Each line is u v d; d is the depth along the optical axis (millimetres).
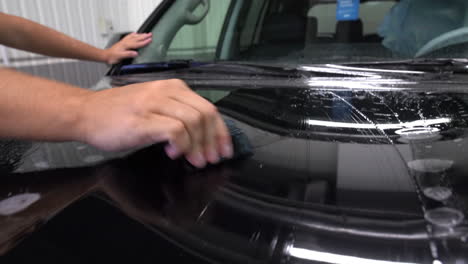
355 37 862
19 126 353
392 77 627
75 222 281
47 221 281
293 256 240
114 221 283
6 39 894
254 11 931
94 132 356
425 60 645
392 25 800
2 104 343
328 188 322
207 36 912
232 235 264
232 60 830
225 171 366
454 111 479
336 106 527
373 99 547
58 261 238
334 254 239
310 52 812
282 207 297
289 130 458
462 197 292
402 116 474
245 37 921
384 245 244
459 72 609
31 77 386
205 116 370
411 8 767
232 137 424
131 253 245
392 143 402
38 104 352
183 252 246
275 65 717
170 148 363
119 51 900
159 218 288
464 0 704
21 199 315
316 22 890
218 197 318
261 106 552
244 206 302
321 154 389
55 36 979
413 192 304
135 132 346
